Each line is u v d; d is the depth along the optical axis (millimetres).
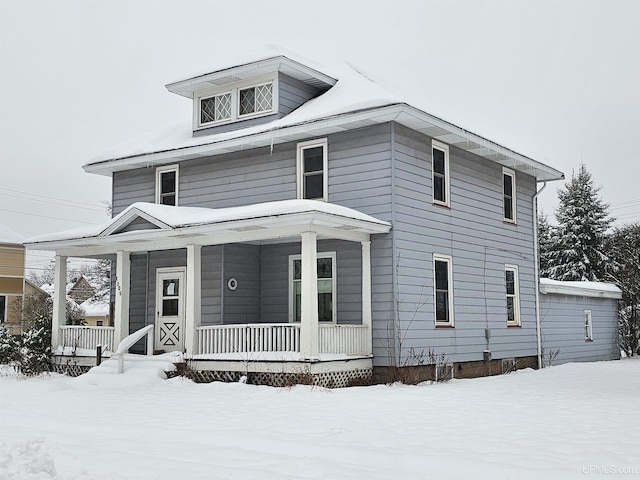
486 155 20312
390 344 16297
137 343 20391
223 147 19016
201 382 16531
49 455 7180
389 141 16766
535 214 23406
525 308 22078
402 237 16734
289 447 8555
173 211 17578
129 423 10594
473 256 19578
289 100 19484
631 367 21859
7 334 22281
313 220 14781
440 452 8086
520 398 13258
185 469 7281
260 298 19016
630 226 35688
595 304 27250
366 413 11273
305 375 14883
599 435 9094
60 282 20062
